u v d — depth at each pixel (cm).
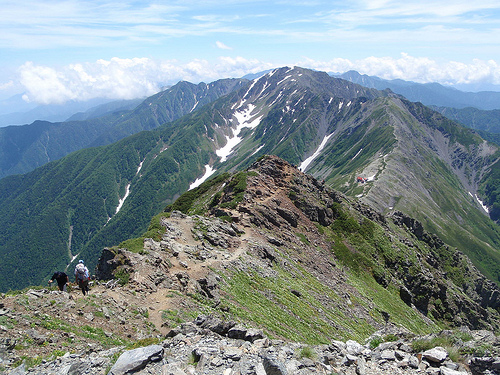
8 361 1568
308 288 5725
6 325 1875
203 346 1612
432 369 1437
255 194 8619
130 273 3588
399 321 6988
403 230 14438
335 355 1677
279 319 4059
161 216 6328
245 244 6044
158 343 1739
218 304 3659
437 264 13375
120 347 1852
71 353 1778
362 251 9069
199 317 2184
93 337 2106
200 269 4400
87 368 1466
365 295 7088
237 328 1936
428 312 9406
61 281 2781
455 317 9900
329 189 11225
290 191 9531
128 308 2800
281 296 4766
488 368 1385
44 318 2117
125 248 4231
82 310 2425
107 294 2923
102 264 3881
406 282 9381
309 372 1410
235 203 7919
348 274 7738
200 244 5438
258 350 1602
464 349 1545
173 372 1308
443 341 1636
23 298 2283
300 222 8706
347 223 9775
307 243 7944
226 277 4481
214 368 1376
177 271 4062
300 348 1736
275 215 8062
